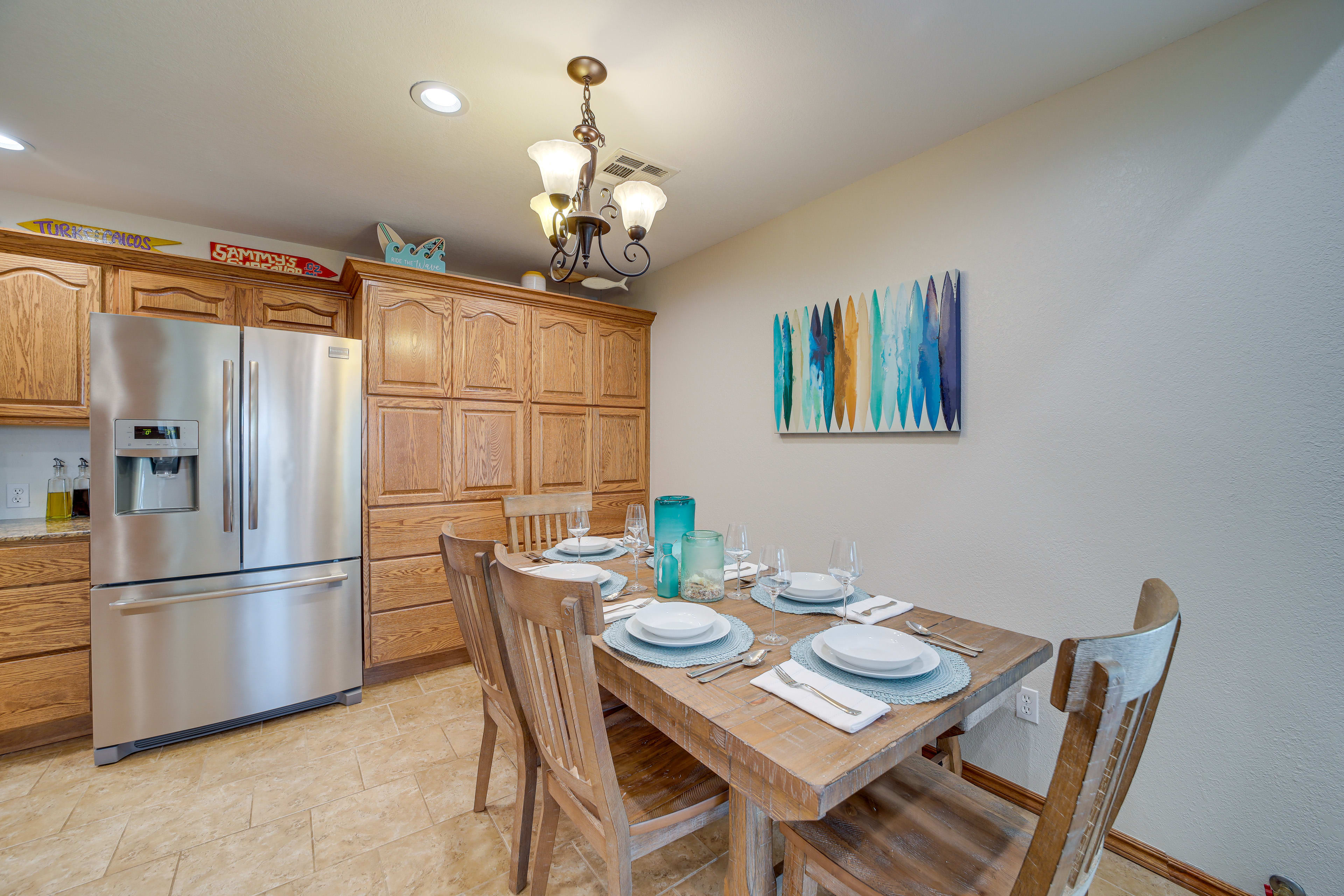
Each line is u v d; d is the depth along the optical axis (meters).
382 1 1.35
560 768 1.13
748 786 0.83
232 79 1.63
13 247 2.16
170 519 2.04
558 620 0.95
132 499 2.03
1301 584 1.29
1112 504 1.58
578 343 3.25
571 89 1.68
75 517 2.44
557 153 1.44
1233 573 1.38
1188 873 1.44
